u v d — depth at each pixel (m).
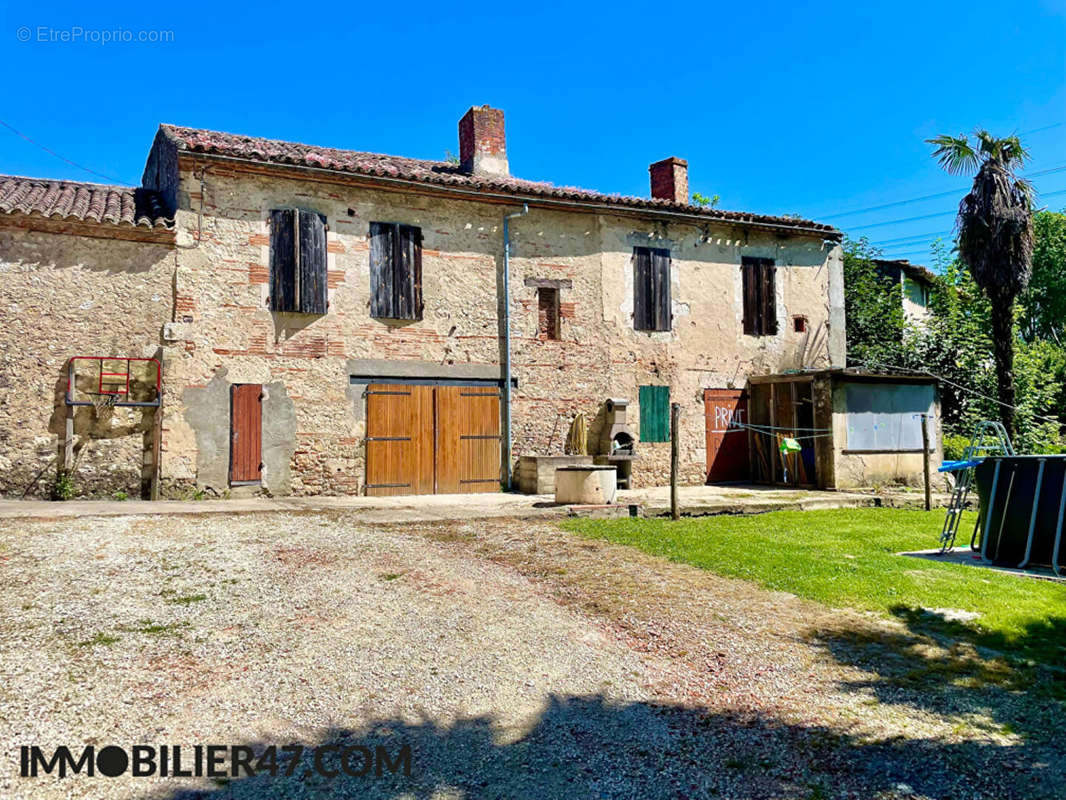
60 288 9.62
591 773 3.27
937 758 3.43
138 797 2.95
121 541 6.93
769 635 5.00
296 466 10.93
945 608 5.69
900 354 17.64
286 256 10.92
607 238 13.52
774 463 14.12
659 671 4.39
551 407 12.88
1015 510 7.61
